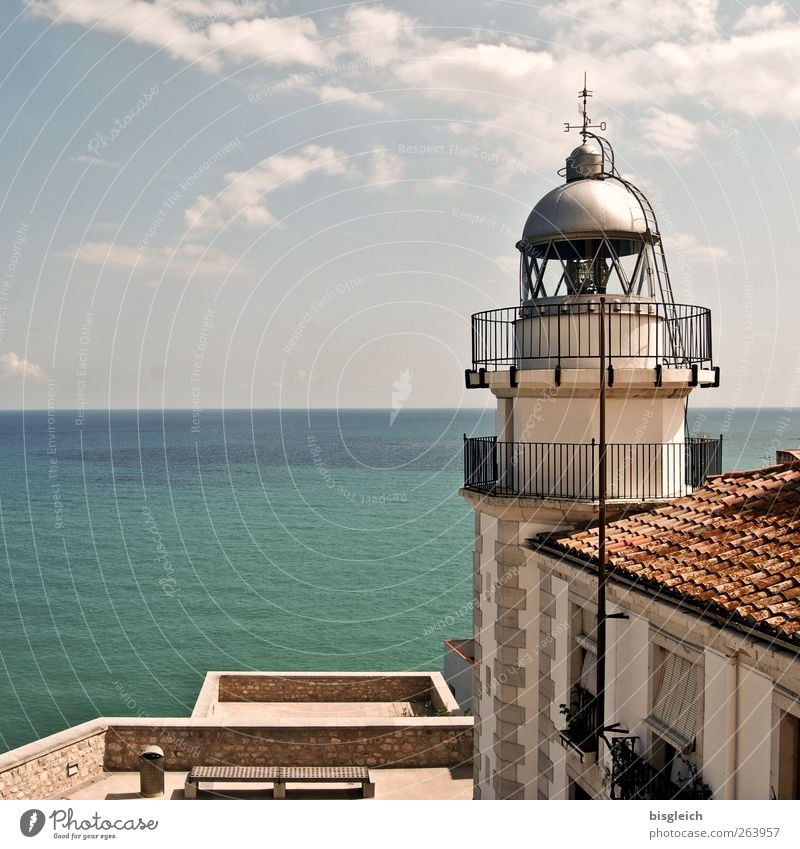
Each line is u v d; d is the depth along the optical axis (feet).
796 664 26.45
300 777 65.62
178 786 67.62
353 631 133.49
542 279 51.39
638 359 49.78
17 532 237.66
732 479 46.29
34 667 113.91
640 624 37.47
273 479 376.68
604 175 52.70
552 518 49.14
